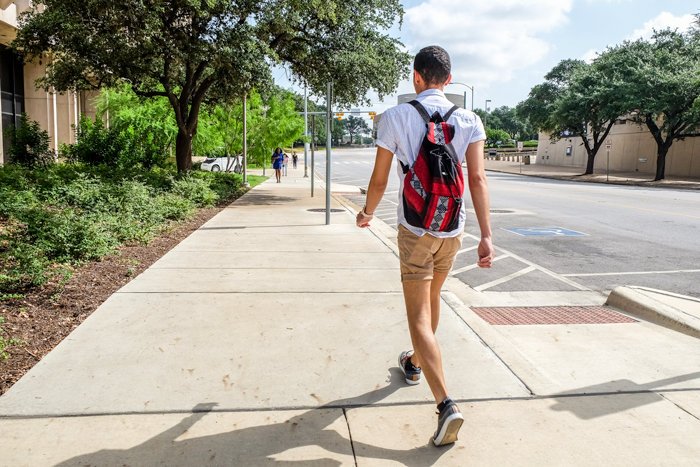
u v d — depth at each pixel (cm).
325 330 402
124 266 602
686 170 3662
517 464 234
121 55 1434
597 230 1043
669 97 3003
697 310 455
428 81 260
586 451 244
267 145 3238
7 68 2264
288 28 1424
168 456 237
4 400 284
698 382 320
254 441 251
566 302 532
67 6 1349
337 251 726
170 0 1322
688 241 915
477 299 543
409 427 265
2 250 601
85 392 295
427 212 244
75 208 883
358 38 1619
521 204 1595
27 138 1711
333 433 259
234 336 386
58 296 459
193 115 1753
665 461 236
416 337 250
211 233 874
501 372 329
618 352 373
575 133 4056
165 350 357
